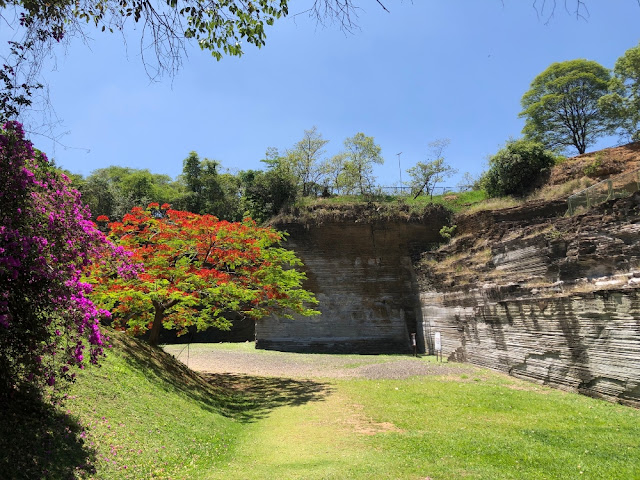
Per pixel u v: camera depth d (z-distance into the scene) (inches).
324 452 301.9
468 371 677.3
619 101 1225.4
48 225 234.2
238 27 249.1
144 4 216.2
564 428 346.3
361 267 1169.4
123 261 303.3
